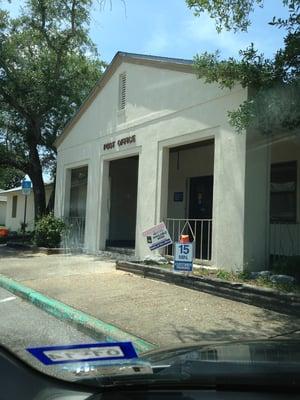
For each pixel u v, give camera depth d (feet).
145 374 7.09
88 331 23.81
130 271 38.45
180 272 32.63
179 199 53.52
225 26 29.81
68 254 53.67
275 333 21.76
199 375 7.22
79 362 6.94
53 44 69.46
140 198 44.88
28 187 70.03
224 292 28.89
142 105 45.70
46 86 69.36
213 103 36.58
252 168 33.40
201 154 50.98
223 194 34.86
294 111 28.35
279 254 38.55
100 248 52.24
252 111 29.04
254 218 33.37
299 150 40.68
